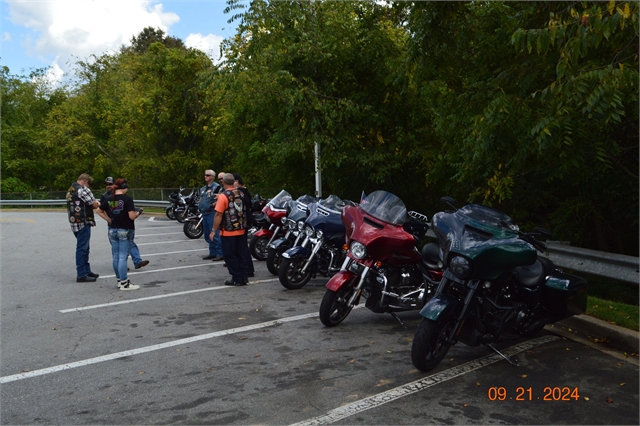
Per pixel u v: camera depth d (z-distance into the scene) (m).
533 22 8.68
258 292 8.90
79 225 9.99
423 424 4.18
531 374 5.18
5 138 48.28
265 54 14.99
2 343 6.39
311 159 17.62
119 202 9.23
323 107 14.62
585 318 6.43
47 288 9.55
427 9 9.96
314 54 14.81
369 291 6.61
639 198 11.30
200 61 31.47
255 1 14.97
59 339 6.53
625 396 4.68
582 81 6.23
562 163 7.63
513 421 4.23
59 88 54.41
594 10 5.66
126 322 7.25
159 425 4.21
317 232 8.65
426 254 6.60
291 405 4.54
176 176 33.62
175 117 32.28
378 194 6.80
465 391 4.79
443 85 11.39
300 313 7.52
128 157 36.22
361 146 15.34
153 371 5.38
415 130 15.55
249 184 25.19
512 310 5.50
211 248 12.35
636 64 6.84
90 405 4.61
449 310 5.10
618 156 9.47
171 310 7.83
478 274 5.06
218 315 7.49
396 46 15.06
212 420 4.29
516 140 8.51
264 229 11.95
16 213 31.28
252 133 22.08
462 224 5.28
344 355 5.77
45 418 4.38
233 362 5.60
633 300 11.43
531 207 12.83
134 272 10.95
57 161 46.28
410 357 5.69
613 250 14.12
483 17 10.05
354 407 4.48
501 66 9.92
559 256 7.51
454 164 11.23
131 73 46.81
